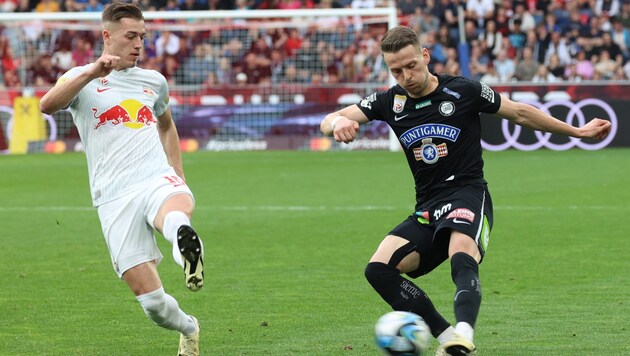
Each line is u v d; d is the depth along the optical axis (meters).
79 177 55.09
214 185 50.00
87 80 16.56
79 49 80.56
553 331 20.19
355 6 82.94
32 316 22.33
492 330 20.38
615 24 79.00
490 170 55.09
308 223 36.84
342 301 23.66
